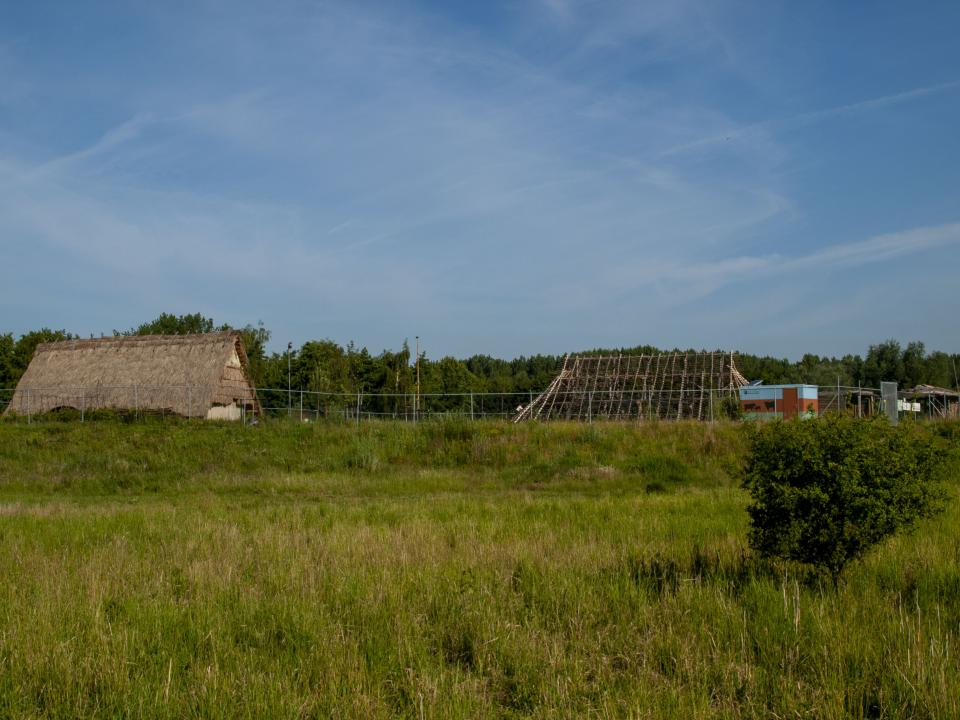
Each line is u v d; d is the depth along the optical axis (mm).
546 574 9016
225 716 5500
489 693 6020
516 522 13539
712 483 21969
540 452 26328
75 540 11906
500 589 8383
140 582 9023
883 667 6180
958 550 9953
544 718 5512
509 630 7125
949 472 18016
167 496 20438
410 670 6137
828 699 5621
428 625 7500
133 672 6355
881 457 8164
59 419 34781
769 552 8703
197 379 38938
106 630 7230
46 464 24828
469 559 9930
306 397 48844
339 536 11852
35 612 7578
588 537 11969
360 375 58750
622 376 46969
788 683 5891
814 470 8250
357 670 6293
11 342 63188
